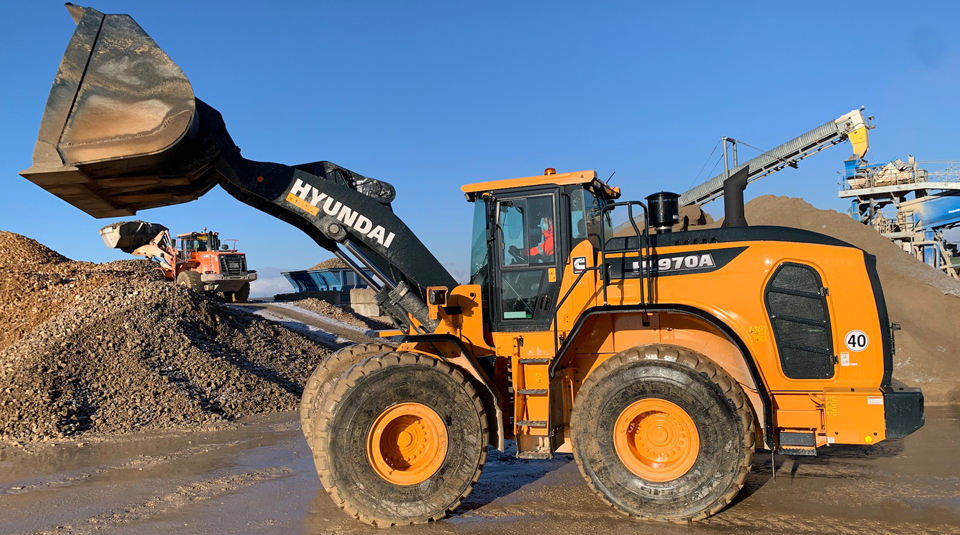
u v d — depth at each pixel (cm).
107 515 488
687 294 504
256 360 1225
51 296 1426
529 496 520
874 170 2516
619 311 487
